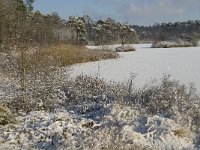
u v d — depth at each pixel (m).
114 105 8.48
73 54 24.67
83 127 7.59
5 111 8.25
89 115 8.70
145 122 7.72
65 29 44.94
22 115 8.93
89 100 10.08
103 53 30.77
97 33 53.44
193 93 10.72
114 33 58.22
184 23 110.69
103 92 10.45
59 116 8.23
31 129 7.54
